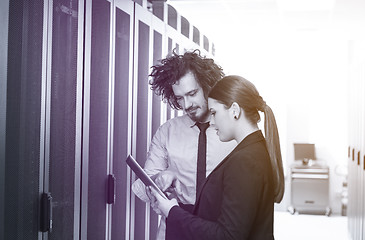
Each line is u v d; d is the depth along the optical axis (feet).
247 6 22.54
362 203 19.06
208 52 18.97
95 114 9.29
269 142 6.40
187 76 8.42
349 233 24.13
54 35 7.80
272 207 6.34
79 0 8.56
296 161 31.27
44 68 7.50
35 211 7.38
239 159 6.07
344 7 22.47
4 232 6.71
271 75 32.04
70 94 8.35
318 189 30.27
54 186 7.89
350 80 25.07
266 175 6.18
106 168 9.77
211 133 8.86
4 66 6.59
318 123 31.48
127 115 10.68
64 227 8.19
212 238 6.07
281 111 31.91
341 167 30.83
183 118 9.32
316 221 28.40
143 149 11.71
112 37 9.86
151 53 12.00
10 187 6.82
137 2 11.71
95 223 9.34
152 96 12.17
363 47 30.60
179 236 6.65
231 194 6.00
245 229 5.91
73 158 8.50
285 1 21.57
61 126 8.09
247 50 32.32
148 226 12.09
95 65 9.23
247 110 6.38
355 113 22.26
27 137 7.16
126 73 10.61
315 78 31.50
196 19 25.45
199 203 6.68
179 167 9.02
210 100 6.60
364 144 18.75
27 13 7.09
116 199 10.28
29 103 7.17
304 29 28.07
